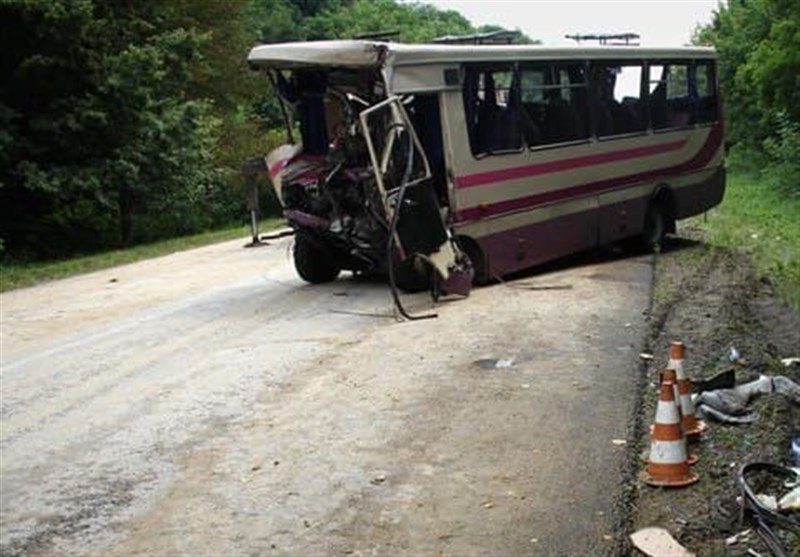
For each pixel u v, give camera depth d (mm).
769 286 13945
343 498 6223
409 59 12414
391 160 12195
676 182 18344
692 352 9469
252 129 37375
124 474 6836
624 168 16703
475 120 13422
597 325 10945
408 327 11281
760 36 38969
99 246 28859
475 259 13719
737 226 22281
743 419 7270
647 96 17359
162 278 17453
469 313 11914
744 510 5609
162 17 29625
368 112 11992
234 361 9961
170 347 10859
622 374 8844
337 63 12383
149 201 28766
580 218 15625
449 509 5984
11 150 25078
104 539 5781
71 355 10742
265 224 32000
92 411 8445
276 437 7480
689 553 5227
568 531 5605
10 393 9203
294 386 8906
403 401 8289
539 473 6500
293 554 5461
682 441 6215
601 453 6824
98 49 25828
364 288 14336
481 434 7340
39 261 26000
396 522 5828
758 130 42062
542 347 9984
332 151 13086
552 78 14883
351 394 8570
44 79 25422
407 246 12383
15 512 6242
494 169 13734
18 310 14641
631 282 14086
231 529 5832
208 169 32469
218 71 35500
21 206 27078
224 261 19672
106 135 26438
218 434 7621
